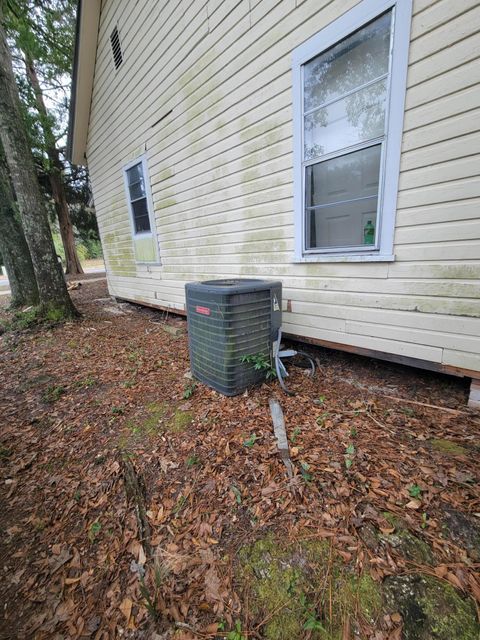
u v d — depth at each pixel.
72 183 16.39
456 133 1.93
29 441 2.40
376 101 2.25
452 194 2.02
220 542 1.43
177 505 1.66
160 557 1.41
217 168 3.69
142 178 5.40
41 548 1.57
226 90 3.29
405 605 1.11
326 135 2.60
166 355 3.82
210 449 2.01
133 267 6.57
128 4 4.41
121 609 1.26
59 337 4.84
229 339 2.43
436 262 2.17
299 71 2.58
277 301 2.62
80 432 2.44
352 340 2.78
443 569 1.20
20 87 9.97
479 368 2.11
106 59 5.40
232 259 3.83
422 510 1.42
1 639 1.21
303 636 1.08
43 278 5.48
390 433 1.96
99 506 1.77
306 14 2.44
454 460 1.69
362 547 1.31
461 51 1.82
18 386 3.30
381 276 2.48
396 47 2.03
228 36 3.10
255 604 1.19
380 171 2.31
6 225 6.70
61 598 1.33
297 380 2.80
